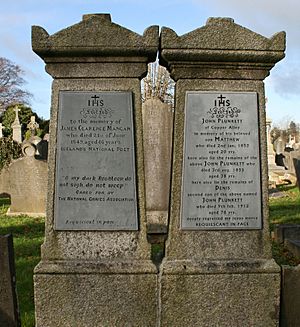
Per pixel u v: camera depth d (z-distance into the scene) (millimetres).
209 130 2398
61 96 2367
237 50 2344
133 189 2385
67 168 2375
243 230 2422
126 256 2398
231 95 2400
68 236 2391
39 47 2297
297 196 8352
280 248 4320
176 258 2400
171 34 2316
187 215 2398
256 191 2414
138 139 2391
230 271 2367
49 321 2365
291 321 2426
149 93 10273
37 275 2354
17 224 5785
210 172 2400
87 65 2365
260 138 2422
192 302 2371
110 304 2367
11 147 8609
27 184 6559
